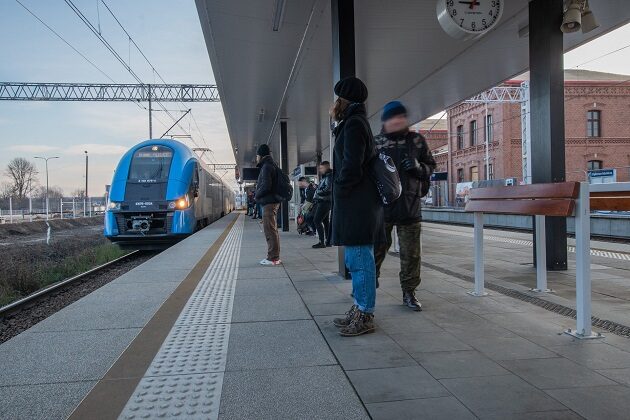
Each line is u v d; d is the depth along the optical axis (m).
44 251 16.02
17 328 6.19
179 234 13.95
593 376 2.87
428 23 8.59
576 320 4.01
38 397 2.67
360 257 3.79
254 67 10.88
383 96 14.35
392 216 4.54
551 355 3.25
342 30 6.39
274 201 7.79
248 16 7.93
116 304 4.98
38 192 84.56
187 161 15.12
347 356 3.28
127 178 14.27
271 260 7.83
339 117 3.85
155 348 3.51
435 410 2.44
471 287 5.71
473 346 3.47
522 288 5.59
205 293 5.52
